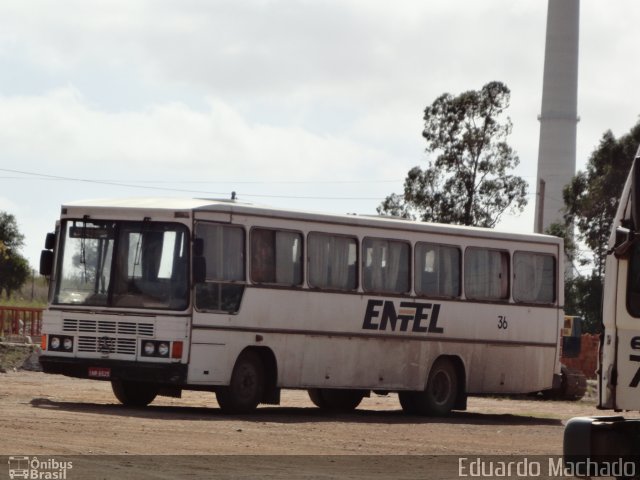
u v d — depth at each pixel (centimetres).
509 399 4706
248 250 2923
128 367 2794
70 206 2927
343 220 3145
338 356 3114
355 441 2403
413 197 9794
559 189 15250
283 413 3100
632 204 1434
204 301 2822
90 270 2878
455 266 3400
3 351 4509
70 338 2866
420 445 2406
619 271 1527
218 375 2842
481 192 9731
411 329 3281
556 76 15388
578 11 15450
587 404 4519
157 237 2834
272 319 2961
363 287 3178
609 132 10050
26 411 2605
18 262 13100
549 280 3625
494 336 3472
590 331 9806
